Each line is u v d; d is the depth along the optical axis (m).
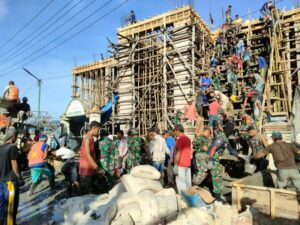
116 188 5.41
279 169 5.82
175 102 17.39
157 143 8.71
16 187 4.56
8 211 4.37
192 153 7.66
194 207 4.95
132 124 19.22
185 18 17.45
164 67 17.55
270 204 5.20
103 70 25.47
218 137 6.83
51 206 6.38
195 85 16.92
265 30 14.73
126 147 9.25
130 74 19.80
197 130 12.09
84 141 6.20
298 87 9.68
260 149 7.68
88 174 6.08
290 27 14.12
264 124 10.05
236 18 16.47
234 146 10.65
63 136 13.16
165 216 4.54
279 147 5.87
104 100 24.05
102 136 7.30
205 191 5.18
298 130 9.27
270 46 14.02
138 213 4.28
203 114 14.17
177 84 17.45
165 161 9.37
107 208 4.23
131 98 19.58
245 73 14.70
